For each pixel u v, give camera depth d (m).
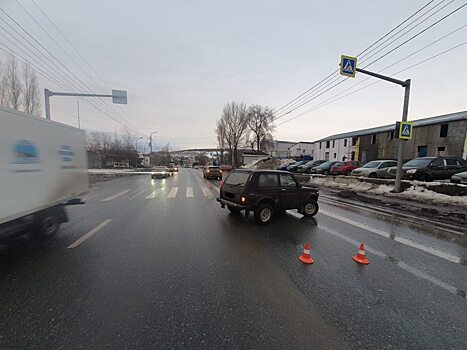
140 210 7.63
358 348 2.02
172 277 3.23
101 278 3.19
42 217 6.59
